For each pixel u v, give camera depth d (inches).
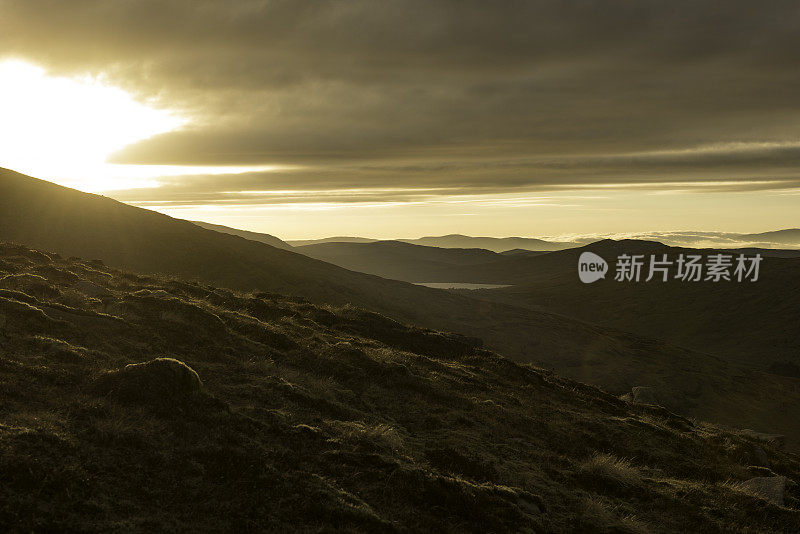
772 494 497.7
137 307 534.3
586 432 577.3
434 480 335.3
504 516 324.8
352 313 925.8
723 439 694.5
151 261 3061.0
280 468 301.0
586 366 2893.7
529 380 775.7
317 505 271.4
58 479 232.2
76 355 374.6
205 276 3063.5
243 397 405.1
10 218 2992.1
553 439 533.0
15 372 324.2
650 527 382.6
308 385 480.7
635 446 574.2
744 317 5556.1
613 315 6279.5
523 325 3344.0
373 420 443.8
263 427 350.6
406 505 303.7
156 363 349.1
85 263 807.1
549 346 3083.2
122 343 438.0
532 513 347.9
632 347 3336.6
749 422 2490.2
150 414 317.1
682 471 539.8
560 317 3811.5
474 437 467.5
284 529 247.4
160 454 281.1
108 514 224.5
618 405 812.0
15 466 228.5
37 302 454.0
